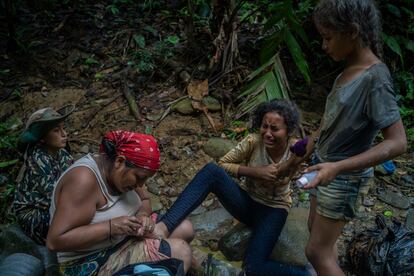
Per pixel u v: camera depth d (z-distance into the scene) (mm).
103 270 2369
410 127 4426
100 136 4258
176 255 2482
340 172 1997
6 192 3801
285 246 2957
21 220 2783
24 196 2775
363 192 2297
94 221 2324
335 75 4883
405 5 5016
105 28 5613
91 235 2256
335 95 2152
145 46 5254
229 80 4648
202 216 3396
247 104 4148
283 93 4145
